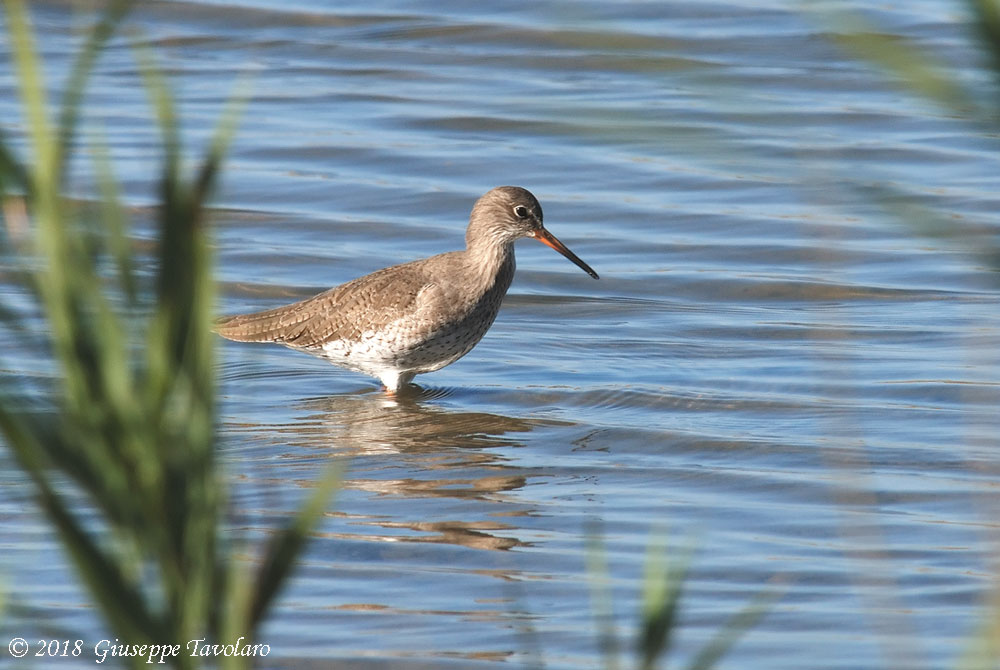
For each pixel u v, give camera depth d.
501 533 11.57
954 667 8.75
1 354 14.31
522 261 20.11
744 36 27.09
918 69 3.86
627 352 16.86
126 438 4.34
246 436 14.09
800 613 9.98
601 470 13.15
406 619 9.94
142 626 4.54
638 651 5.11
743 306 18.44
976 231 4.64
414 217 21.28
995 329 16.84
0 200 4.21
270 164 22.77
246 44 27.84
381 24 28.62
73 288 4.29
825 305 18.23
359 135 23.98
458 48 27.47
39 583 10.27
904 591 10.26
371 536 11.47
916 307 17.98
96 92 24.98
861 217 20.88
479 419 14.71
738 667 9.16
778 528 11.66
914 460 13.09
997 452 13.16
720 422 14.44
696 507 12.17
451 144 23.77
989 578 10.42
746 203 21.80
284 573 4.66
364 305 15.54
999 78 3.71
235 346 17.27
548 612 10.05
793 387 15.39
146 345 4.34
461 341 15.76
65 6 28.84
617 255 20.20
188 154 22.41
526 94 25.14
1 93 25.11
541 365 16.50
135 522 4.43
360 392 15.79
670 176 22.69
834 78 25.44
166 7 28.98
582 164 23.11
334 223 20.94
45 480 4.37
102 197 4.32
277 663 9.25
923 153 22.67
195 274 4.30
